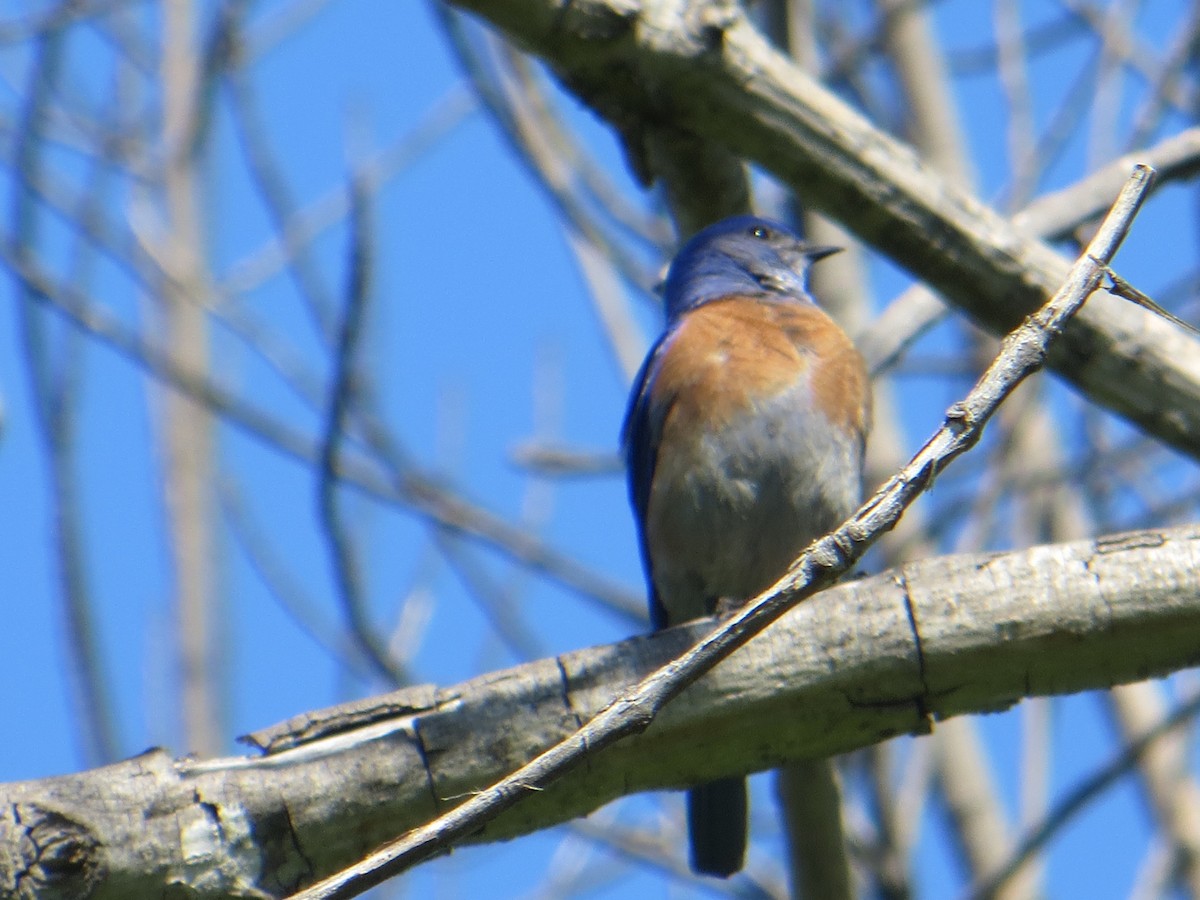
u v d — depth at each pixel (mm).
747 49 8750
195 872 6465
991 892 10117
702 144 9219
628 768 6867
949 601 6836
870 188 8945
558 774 5289
